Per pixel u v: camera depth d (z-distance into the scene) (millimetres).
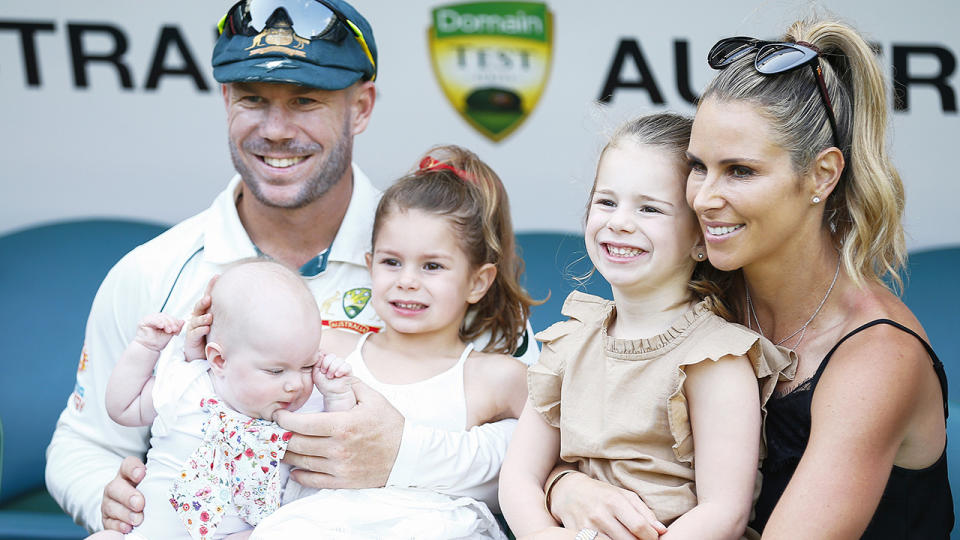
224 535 1858
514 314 2324
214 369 1894
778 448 1719
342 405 1900
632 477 1743
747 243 1640
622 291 1806
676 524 1651
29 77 3248
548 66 3348
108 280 2344
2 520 2307
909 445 1693
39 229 3143
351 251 2277
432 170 2213
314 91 2127
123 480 1954
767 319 1820
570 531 1722
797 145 1597
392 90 3334
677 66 3355
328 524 1794
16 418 2896
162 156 3316
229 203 2324
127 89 3281
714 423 1681
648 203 1742
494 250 2186
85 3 3238
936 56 3350
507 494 1870
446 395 2080
